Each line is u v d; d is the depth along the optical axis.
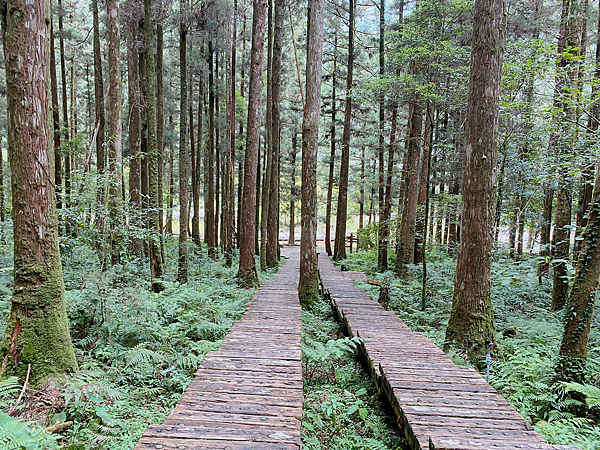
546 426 3.74
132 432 3.42
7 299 5.82
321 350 5.03
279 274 13.22
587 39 9.84
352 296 9.14
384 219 15.27
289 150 28.48
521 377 4.83
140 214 8.12
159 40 12.15
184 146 10.62
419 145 12.32
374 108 17.92
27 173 3.89
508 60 7.00
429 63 8.86
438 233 17.39
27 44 3.80
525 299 9.83
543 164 7.44
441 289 10.57
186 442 2.79
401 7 14.51
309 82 8.65
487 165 5.57
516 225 10.03
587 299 4.43
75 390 3.62
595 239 4.40
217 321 6.96
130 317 5.66
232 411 3.31
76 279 6.81
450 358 5.26
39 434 2.98
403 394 3.79
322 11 8.52
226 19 13.55
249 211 11.04
